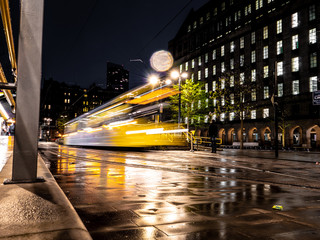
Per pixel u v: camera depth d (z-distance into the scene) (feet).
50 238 9.84
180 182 27.04
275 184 26.84
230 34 188.24
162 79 83.30
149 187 23.99
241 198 20.07
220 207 17.33
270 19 160.66
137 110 78.79
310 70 137.80
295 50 146.00
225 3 198.59
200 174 33.50
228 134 186.29
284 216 15.48
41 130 409.08
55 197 16.11
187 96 135.64
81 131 121.19
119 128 81.41
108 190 22.47
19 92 20.22
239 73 177.37
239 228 13.37
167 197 20.06
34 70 20.47
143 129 79.56
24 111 20.40
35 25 20.58
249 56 174.29
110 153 74.90
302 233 12.78
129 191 22.09
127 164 44.06
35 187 18.78
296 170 40.50
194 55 223.71
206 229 13.15
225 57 193.77
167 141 89.40
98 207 17.01
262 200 19.49
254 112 167.43
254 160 57.82
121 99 82.79
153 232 12.65
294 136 159.22
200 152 84.64
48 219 12.04
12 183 20.01
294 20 147.84
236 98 142.31
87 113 115.34
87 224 13.74
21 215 12.58
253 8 174.70
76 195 20.47
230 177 31.37
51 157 59.47
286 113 142.82
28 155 20.75
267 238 12.12
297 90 144.05
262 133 160.56
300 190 23.66
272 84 155.63
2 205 14.21
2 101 73.05
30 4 20.49
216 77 200.75
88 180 27.66
